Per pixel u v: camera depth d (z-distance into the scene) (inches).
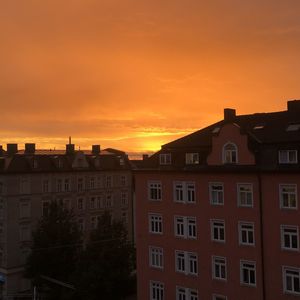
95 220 2984.7
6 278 2513.5
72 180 2869.1
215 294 1519.4
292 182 1353.3
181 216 1628.9
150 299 1713.8
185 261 1608.0
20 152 2923.2
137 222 1771.7
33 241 2388.0
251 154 1465.3
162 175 1694.1
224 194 1510.8
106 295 1979.6
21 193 2605.8
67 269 2305.6
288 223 1360.7
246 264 1454.2
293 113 1662.2
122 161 3198.8
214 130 1674.5
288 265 1357.0
